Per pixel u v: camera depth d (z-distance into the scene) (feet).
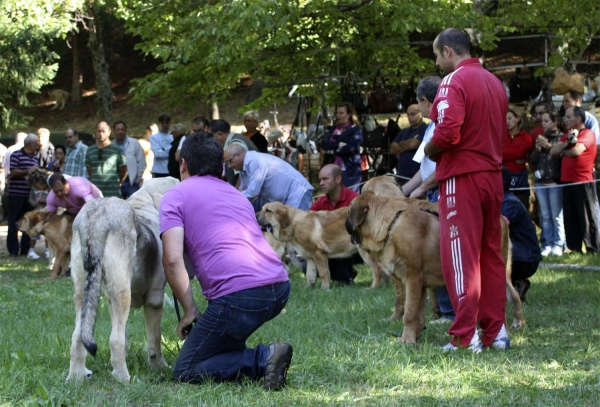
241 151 28.02
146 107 100.68
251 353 13.75
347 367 14.94
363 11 41.14
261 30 39.81
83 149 40.83
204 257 13.64
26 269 37.40
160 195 15.48
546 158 33.37
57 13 59.06
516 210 20.97
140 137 88.74
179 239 13.60
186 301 13.65
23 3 55.26
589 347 16.28
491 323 16.92
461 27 36.73
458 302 16.39
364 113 41.34
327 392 13.34
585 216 32.50
